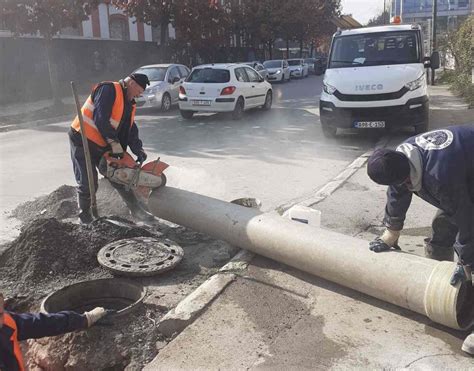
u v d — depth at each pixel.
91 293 4.04
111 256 4.37
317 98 20.52
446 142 2.94
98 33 25.67
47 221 4.58
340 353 3.16
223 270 4.23
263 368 3.05
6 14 15.62
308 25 46.19
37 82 20.75
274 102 19.14
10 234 5.40
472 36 18.75
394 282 3.42
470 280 3.17
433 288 3.22
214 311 3.66
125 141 5.34
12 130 13.23
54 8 15.67
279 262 4.32
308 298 3.81
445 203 2.99
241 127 12.93
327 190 6.72
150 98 15.73
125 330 3.55
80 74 23.14
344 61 10.90
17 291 4.07
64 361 3.42
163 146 10.38
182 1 21.98
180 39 25.03
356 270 3.62
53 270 4.30
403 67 10.13
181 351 3.24
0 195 6.94
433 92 19.94
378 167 2.94
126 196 5.56
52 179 7.81
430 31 25.03
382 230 5.27
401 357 3.10
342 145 10.31
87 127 4.99
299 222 4.26
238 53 35.88
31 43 20.44
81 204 5.21
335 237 3.90
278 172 8.10
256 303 3.75
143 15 21.73
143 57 26.58
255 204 5.25
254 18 36.94
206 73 14.16
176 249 4.55
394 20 11.94
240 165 8.59
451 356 3.08
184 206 4.81
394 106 9.77
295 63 36.81
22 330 2.67
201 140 11.08
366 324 3.45
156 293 3.99
